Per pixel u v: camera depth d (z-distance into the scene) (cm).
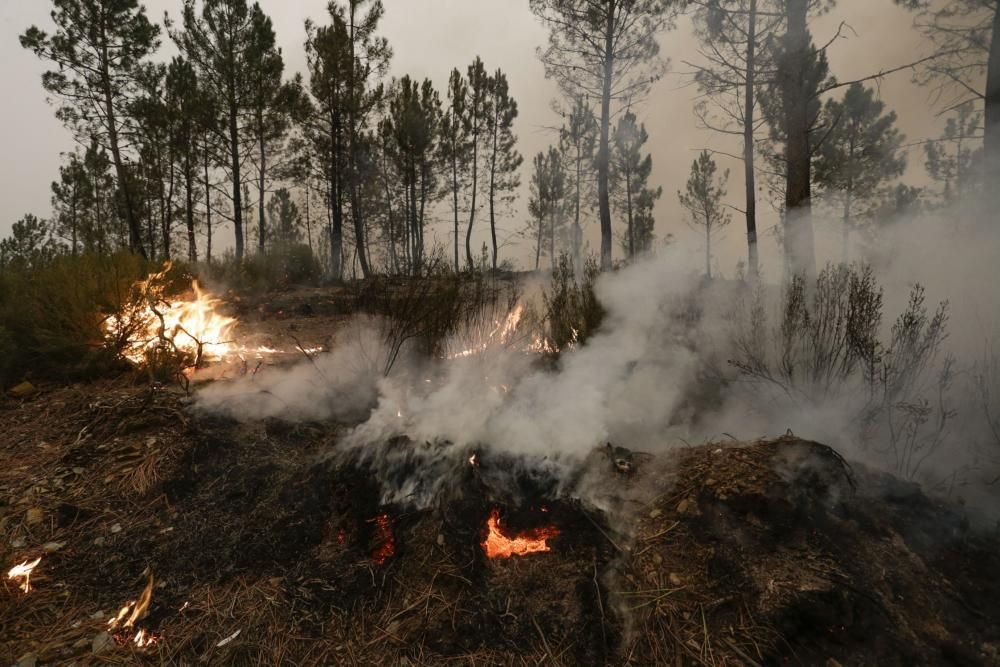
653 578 201
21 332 402
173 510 241
